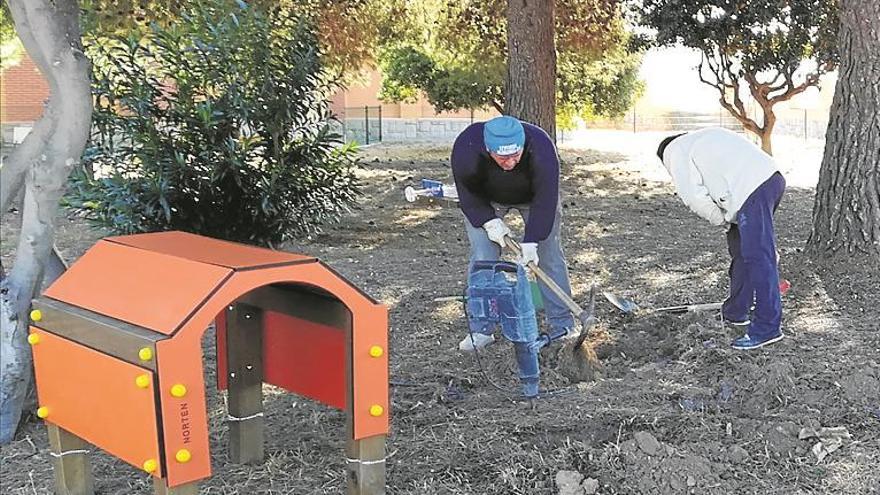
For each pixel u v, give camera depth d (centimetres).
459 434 423
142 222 762
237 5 827
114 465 405
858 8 676
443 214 1246
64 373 335
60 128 430
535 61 1274
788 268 700
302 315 368
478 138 503
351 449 347
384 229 1120
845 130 688
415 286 769
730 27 1552
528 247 513
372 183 1594
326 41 1417
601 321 615
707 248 925
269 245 853
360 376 336
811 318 598
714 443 400
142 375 292
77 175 744
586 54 1686
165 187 743
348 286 329
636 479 373
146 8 1088
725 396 462
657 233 1052
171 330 290
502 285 455
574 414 440
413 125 3050
